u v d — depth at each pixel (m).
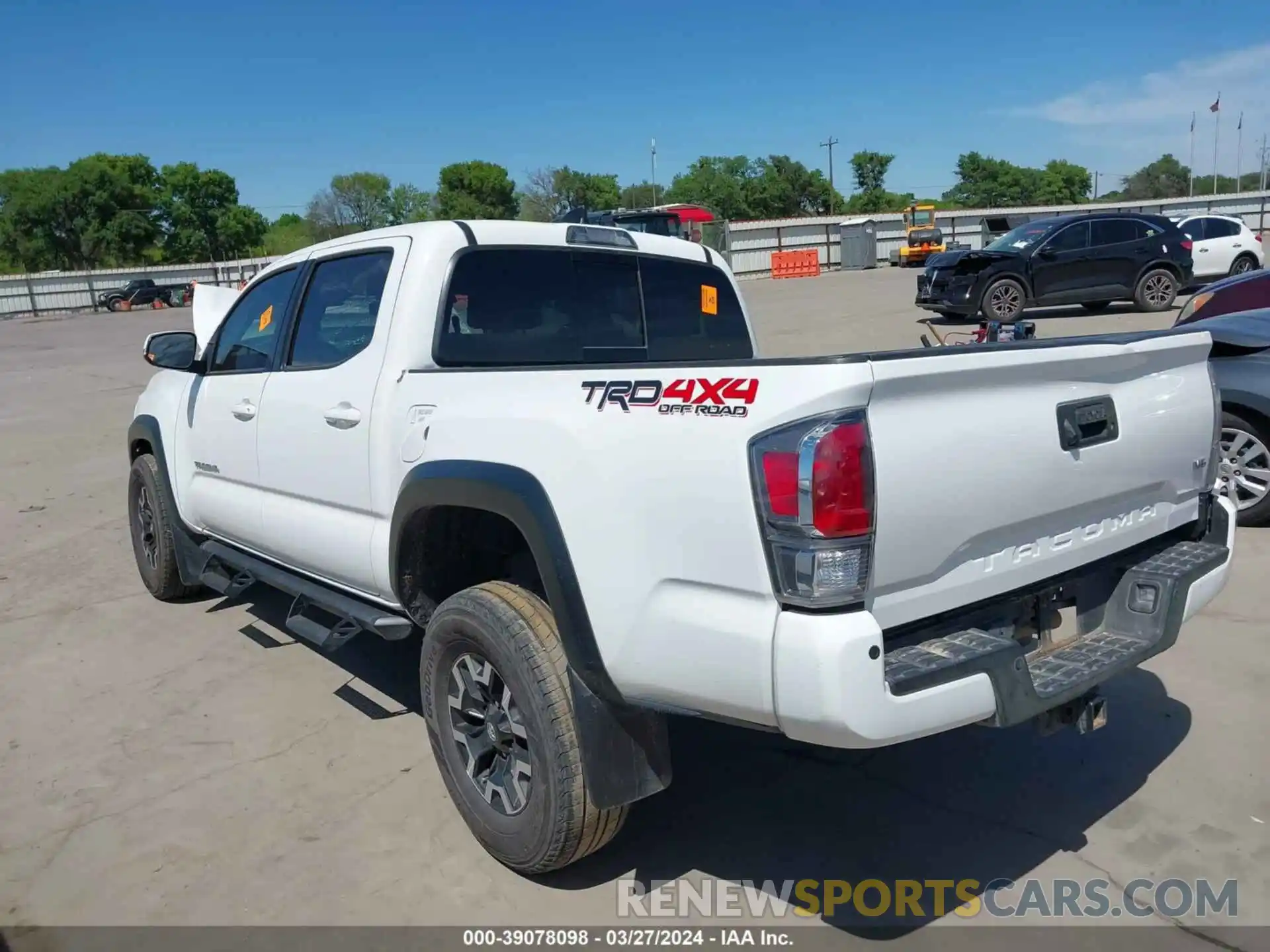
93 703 4.55
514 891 3.06
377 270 3.78
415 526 3.32
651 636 2.53
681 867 3.15
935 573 2.47
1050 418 2.68
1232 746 3.66
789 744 3.91
